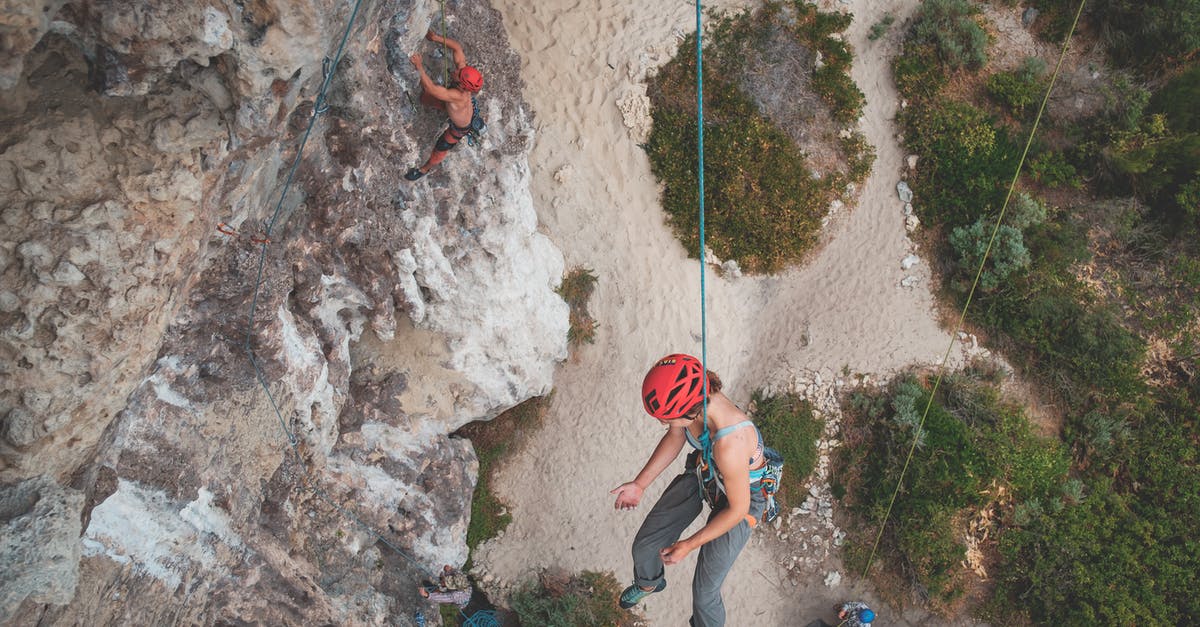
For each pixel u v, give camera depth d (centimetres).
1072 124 1777
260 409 945
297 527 1102
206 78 638
